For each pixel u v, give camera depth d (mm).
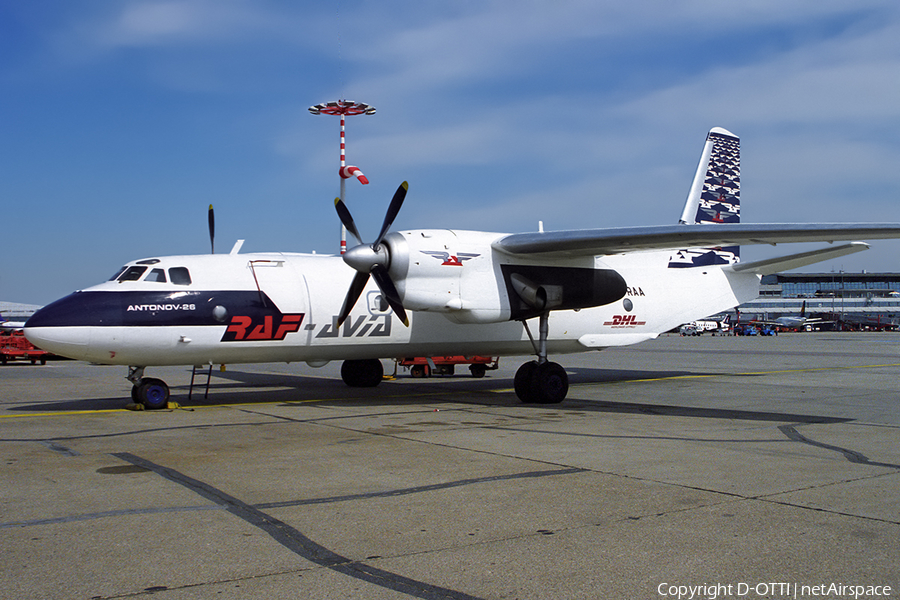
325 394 15734
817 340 55125
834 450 8289
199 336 12484
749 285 18703
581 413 11992
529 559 4516
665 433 9641
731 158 19969
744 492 6199
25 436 9547
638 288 17016
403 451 8266
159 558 4527
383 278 12539
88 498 6051
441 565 4414
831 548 4699
